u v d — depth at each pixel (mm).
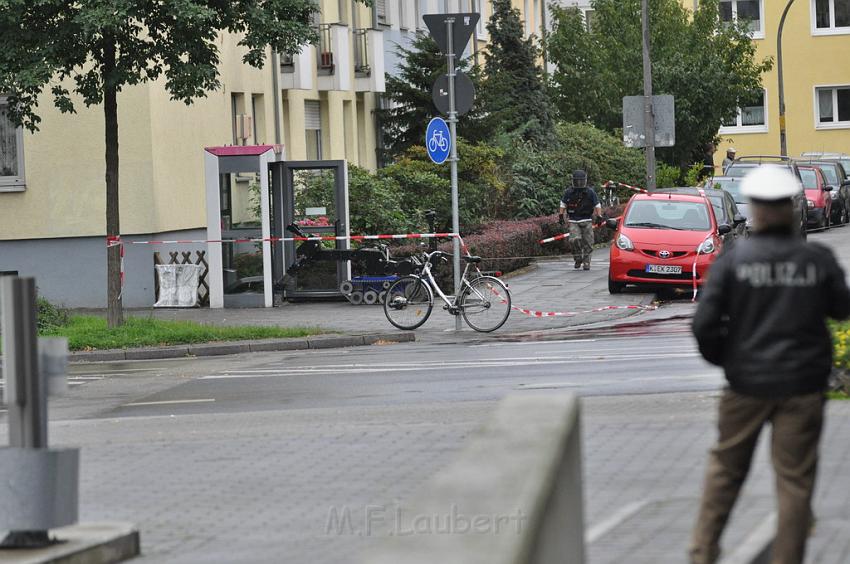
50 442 31375
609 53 137125
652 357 44094
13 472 19234
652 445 26406
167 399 39875
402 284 57812
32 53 53281
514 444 12602
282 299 71688
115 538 19891
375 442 28969
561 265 89000
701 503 17266
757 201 16656
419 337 56250
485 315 57094
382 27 116750
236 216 70688
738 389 16719
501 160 105125
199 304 72188
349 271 71062
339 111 107125
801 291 16438
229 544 20734
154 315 67375
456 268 57875
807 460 16609
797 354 16438
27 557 18703
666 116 97188
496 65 129750
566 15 143625
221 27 55500
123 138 73812
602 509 20969
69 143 74250
